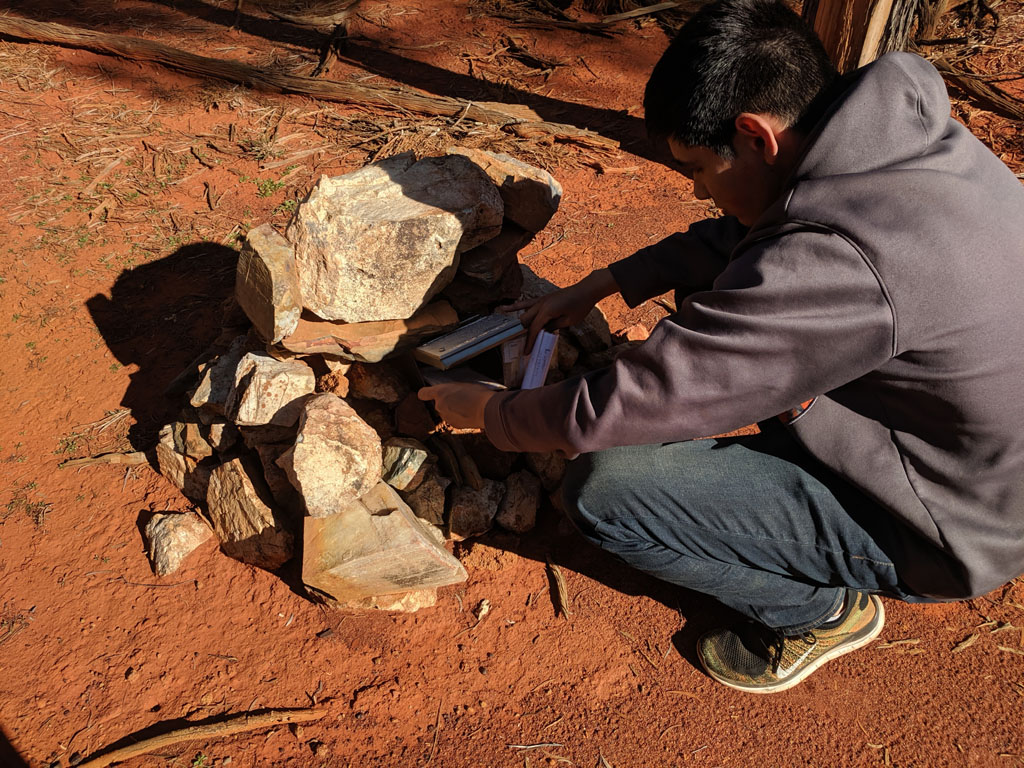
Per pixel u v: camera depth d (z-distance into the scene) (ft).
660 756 3.67
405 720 3.81
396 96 8.32
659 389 2.88
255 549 4.28
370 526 3.94
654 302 5.93
